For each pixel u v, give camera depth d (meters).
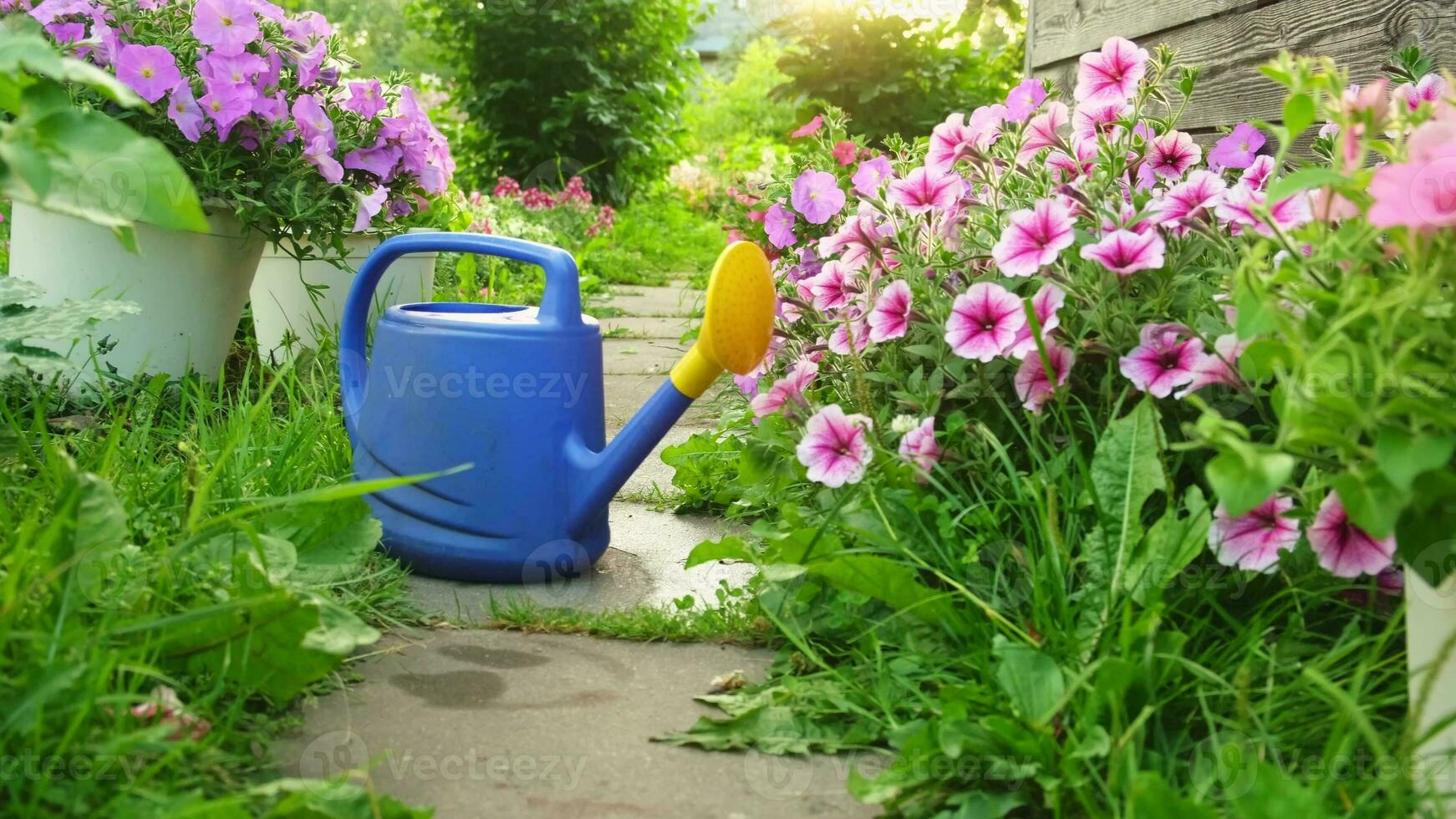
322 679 1.22
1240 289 0.93
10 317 1.58
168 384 2.12
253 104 2.09
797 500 1.68
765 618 1.39
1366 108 0.90
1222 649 1.17
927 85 5.39
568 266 1.56
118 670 0.99
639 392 2.95
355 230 2.28
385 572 1.49
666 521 1.92
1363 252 0.89
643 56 8.91
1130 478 1.22
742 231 3.04
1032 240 1.41
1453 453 0.90
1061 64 3.26
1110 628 1.09
